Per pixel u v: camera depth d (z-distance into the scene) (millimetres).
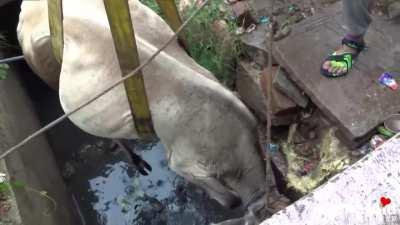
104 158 4707
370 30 3795
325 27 3914
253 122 3086
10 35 5262
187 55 3252
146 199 4418
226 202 3322
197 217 4230
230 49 4172
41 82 5176
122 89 2824
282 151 3914
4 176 3395
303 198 1781
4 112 4082
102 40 2799
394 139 1833
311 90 3615
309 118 3857
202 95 2869
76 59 2850
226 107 2922
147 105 2828
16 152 3809
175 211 4312
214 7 4227
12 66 5027
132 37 2445
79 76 2887
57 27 2734
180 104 2855
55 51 2971
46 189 3967
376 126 3395
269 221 1755
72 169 4703
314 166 3723
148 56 2801
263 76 3943
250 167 3162
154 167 4559
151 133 3107
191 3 4332
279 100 3852
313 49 3801
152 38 3086
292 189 3627
